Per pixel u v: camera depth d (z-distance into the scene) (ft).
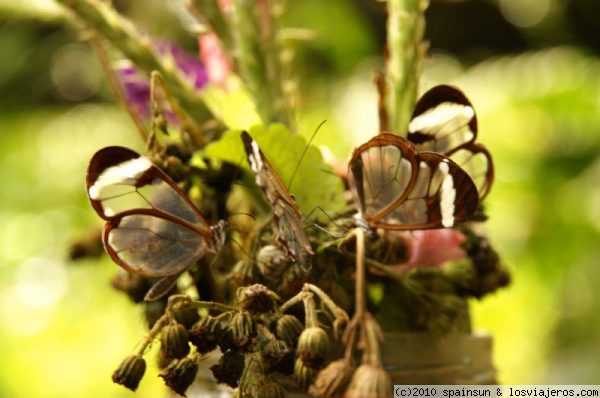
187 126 1.31
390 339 1.27
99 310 2.98
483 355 1.34
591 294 2.92
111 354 2.87
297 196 1.30
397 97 1.35
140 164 1.17
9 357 2.90
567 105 3.01
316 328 1.13
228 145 1.29
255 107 1.39
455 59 3.50
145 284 1.29
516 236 2.89
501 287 1.37
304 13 3.37
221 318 1.16
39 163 3.53
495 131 2.99
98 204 1.17
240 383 1.16
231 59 1.42
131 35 1.40
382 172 1.18
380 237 1.26
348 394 1.10
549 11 3.35
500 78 3.18
